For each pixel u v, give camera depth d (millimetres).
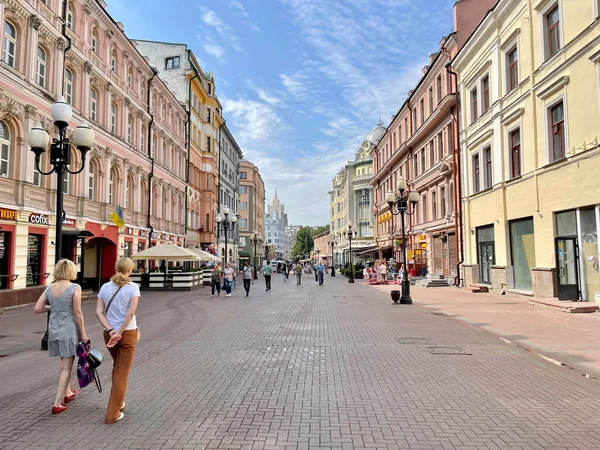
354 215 80562
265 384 6109
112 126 25859
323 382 6199
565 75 15344
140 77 30094
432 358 7734
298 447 4062
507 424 4648
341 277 50062
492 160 21422
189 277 26047
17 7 16828
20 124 17031
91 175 23625
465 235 24906
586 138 14438
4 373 6891
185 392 5746
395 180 44125
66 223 20078
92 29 23203
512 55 19781
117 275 5008
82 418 4828
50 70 19109
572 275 15375
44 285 17750
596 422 4715
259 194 95438
